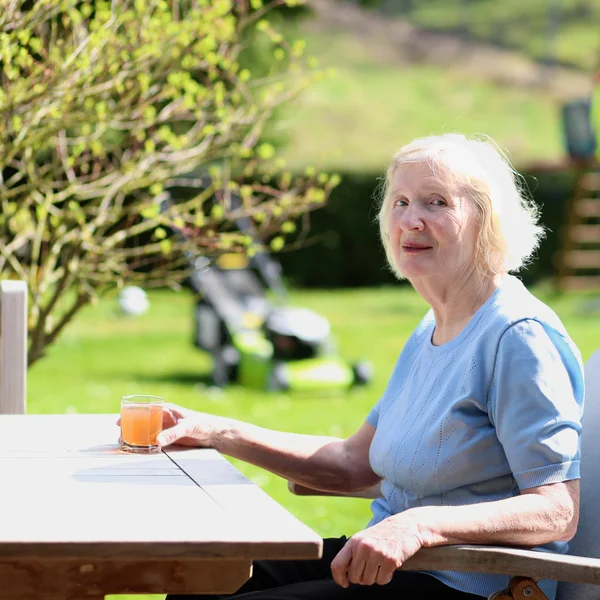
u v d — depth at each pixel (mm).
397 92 48125
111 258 8031
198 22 7387
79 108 7316
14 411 5863
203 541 2961
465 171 4273
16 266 7836
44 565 3000
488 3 55719
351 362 17562
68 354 19625
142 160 7879
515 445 3836
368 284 32469
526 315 3986
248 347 16266
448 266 4258
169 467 3947
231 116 8062
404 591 3902
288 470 4797
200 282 16953
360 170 32375
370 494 4949
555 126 46594
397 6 56094
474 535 3629
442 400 4105
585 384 4676
